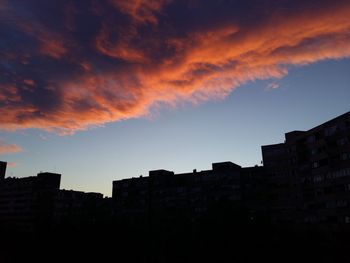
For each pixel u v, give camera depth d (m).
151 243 87.06
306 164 85.25
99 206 147.38
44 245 94.69
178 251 74.31
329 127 76.19
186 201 114.88
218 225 66.44
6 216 159.12
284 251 62.94
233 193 106.19
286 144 98.38
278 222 96.06
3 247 102.31
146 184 126.94
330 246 66.44
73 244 90.75
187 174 118.69
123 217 120.50
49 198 151.25
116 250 87.38
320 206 77.31
